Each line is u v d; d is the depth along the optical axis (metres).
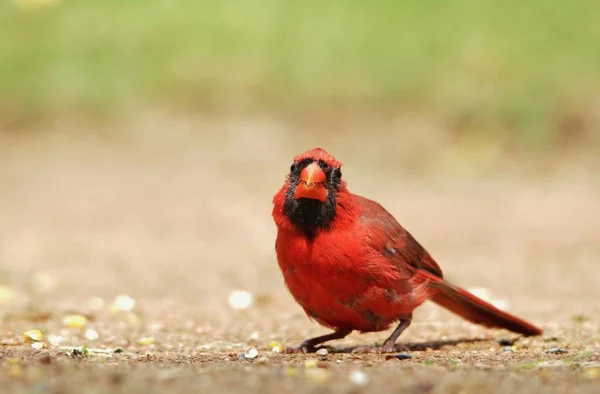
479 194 16.08
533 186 16.47
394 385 5.12
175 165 17.84
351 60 20.50
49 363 5.75
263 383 5.14
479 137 18.38
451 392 5.00
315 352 7.21
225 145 18.61
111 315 9.29
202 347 7.46
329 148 18.31
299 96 19.88
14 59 20.98
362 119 19.17
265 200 15.98
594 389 5.10
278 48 21.19
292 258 6.64
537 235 13.83
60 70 20.77
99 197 16.22
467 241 13.60
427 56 20.34
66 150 18.72
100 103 20.19
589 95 18.80
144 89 20.50
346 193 6.61
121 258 13.07
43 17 22.34
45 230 14.54
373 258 6.61
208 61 21.02
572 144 18.02
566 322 8.58
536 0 21.78
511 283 11.30
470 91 19.19
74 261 12.84
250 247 13.82
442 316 9.30
